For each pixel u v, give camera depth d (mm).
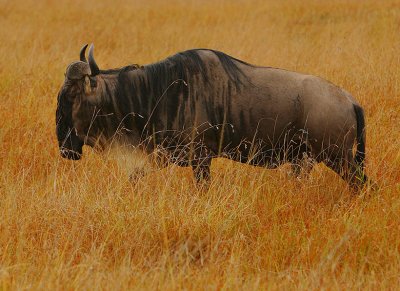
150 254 17703
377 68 34062
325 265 16641
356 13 60844
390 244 17828
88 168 22953
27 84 33438
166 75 21484
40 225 18688
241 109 21422
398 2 64125
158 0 78438
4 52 42531
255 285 15398
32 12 67438
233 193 20375
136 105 21562
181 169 23438
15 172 23984
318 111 21109
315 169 23094
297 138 21656
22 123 27922
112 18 63844
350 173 21516
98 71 21125
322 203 20844
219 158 24406
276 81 21531
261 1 71875
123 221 18406
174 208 19359
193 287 15586
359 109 21719
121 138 21953
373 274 16109
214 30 53406
